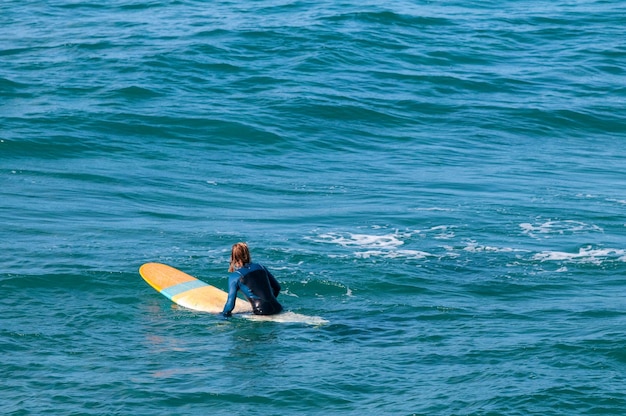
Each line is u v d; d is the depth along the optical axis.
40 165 90.19
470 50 147.75
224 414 38.91
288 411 39.19
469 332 48.75
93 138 99.69
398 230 71.38
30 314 51.16
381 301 54.72
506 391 40.31
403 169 95.81
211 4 175.38
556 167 98.12
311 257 63.03
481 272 60.62
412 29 158.00
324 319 51.38
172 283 56.44
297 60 135.88
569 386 40.66
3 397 40.28
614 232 71.31
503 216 76.19
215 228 71.25
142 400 40.12
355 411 38.97
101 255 62.59
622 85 134.00
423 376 42.53
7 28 154.62
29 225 69.88
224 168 93.62
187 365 44.25
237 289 51.94
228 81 124.94
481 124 115.31
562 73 138.38
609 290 56.78
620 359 43.75
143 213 75.88
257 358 45.16
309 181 89.88
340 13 163.12
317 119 112.25
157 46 139.12
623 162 101.94
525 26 164.12
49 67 127.88
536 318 51.00
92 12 168.25
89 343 47.16
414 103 121.69
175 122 106.81
